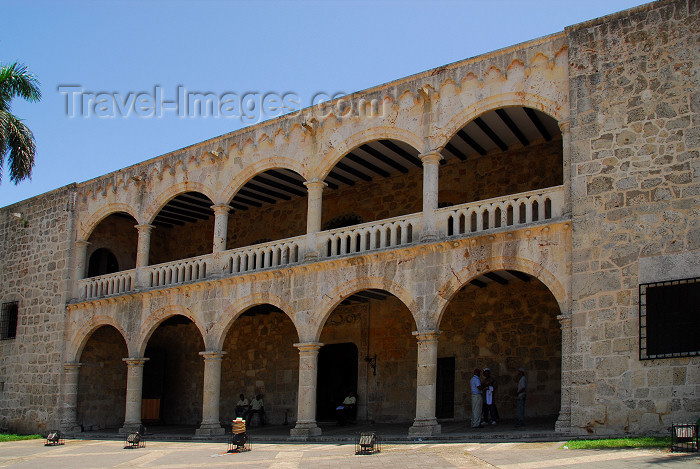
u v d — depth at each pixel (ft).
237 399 102.94
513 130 76.84
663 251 55.93
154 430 98.22
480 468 45.88
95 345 106.22
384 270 71.20
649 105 58.75
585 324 58.13
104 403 106.11
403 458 52.80
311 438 71.87
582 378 57.47
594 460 45.11
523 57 66.44
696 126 56.44
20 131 96.27
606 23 61.93
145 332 91.20
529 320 77.51
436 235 68.74
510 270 69.67
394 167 88.58
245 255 84.12
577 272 59.31
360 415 88.33
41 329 104.12
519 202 64.44
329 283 75.05
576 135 61.67
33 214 110.52
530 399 75.72
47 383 101.09
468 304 81.97
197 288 86.74
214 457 62.13
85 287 100.99
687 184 55.93
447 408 81.56
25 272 109.19
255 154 85.30
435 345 67.26
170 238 116.67
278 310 98.12
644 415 54.34
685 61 57.77
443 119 70.49
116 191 99.81
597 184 59.82
